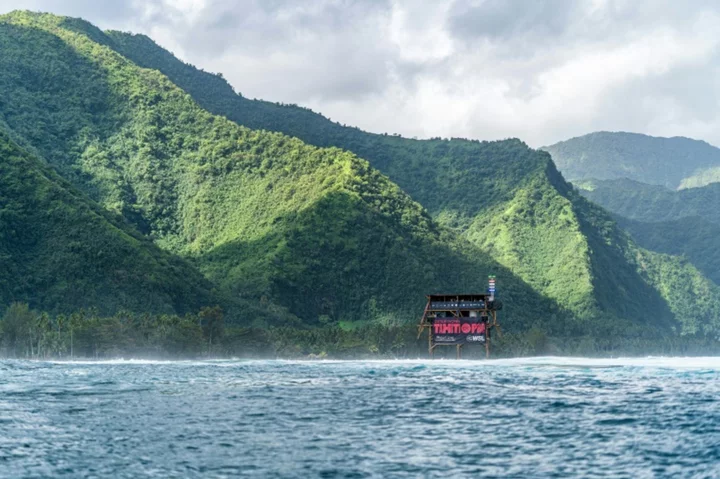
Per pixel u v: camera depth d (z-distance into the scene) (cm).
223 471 6506
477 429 8781
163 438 8019
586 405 11188
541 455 7219
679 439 8112
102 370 19312
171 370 19575
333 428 8794
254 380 15962
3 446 7544
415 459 7006
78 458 6988
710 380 16438
